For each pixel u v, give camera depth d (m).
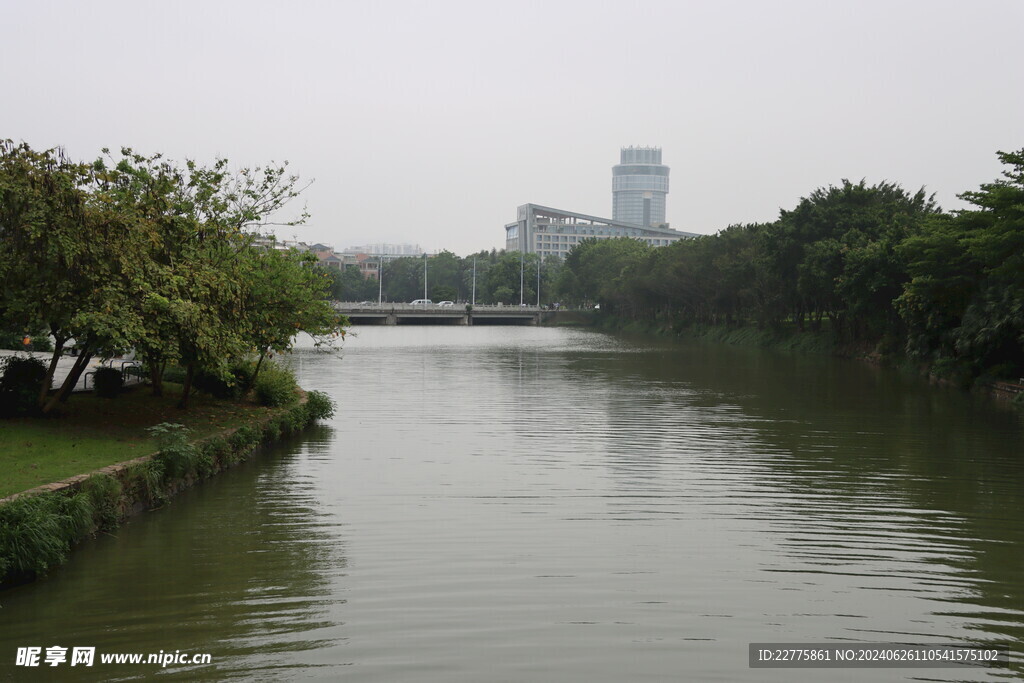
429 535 13.76
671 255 100.62
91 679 8.66
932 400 33.69
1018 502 16.23
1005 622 10.37
